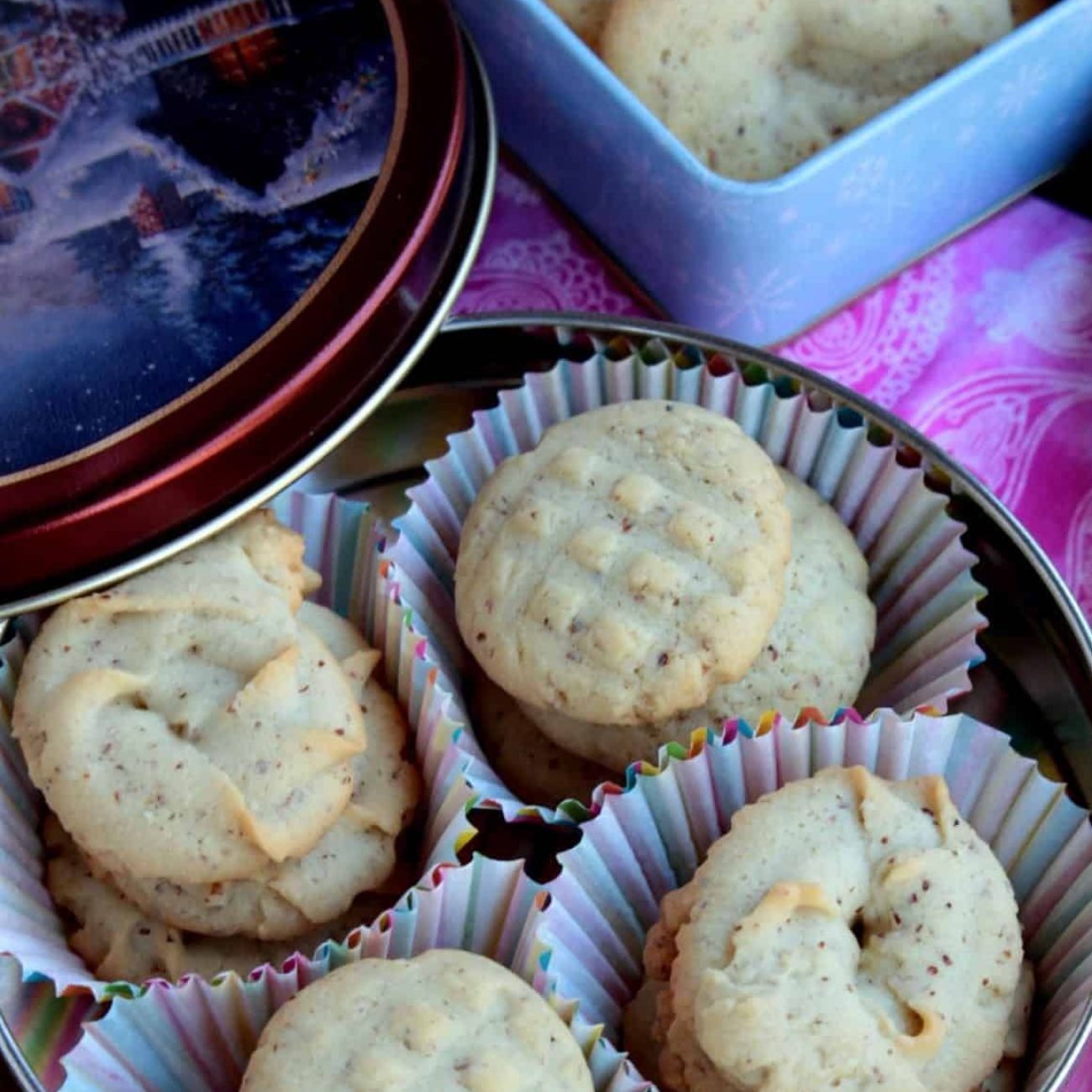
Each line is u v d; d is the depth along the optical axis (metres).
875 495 0.49
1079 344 0.52
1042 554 0.47
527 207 0.54
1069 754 0.47
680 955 0.44
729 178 0.52
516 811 0.46
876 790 0.45
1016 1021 0.45
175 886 0.45
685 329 0.49
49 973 0.45
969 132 0.50
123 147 0.46
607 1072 0.44
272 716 0.45
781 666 0.47
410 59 0.47
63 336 0.45
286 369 0.45
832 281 0.52
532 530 0.47
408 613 0.47
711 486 0.47
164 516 0.45
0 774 0.46
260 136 0.46
